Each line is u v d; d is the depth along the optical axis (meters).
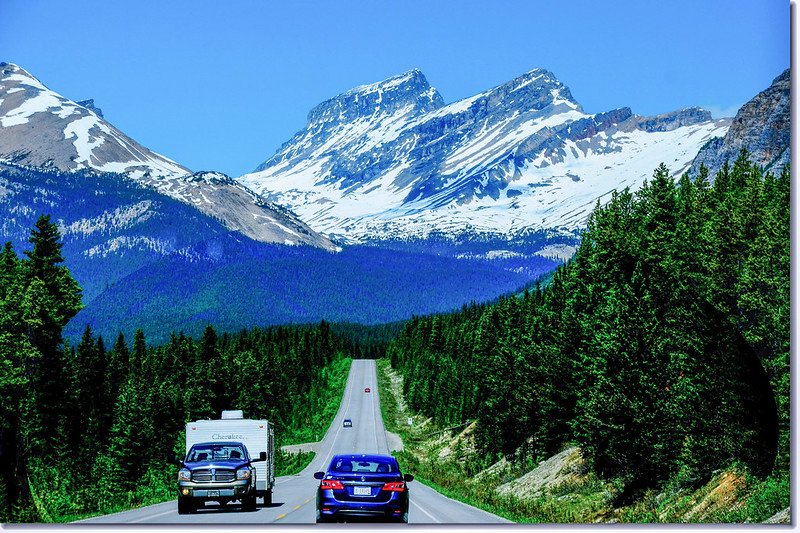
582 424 48.41
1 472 60.38
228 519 32.97
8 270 74.25
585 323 59.12
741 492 33.19
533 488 57.44
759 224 52.53
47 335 74.38
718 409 40.72
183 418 102.62
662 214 64.56
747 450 36.91
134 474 89.75
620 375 46.19
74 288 78.75
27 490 59.19
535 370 70.31
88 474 88.12
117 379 130.62
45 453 80.25
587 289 64.62
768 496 28.98
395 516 27.94
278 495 55.72
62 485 76.06
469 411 127.62
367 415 196.75
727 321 48.97
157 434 93.81
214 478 36.19
